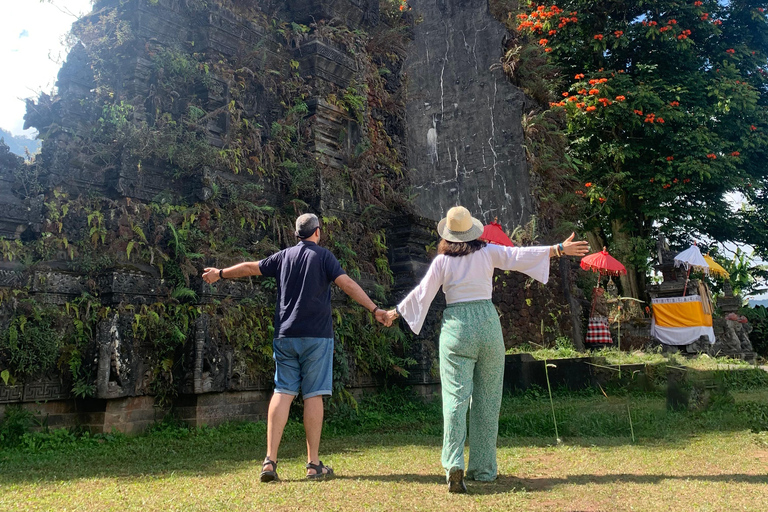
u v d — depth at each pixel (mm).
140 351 6230
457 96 15570
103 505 2912
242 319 7156
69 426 5801
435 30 16125
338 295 8500
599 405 7855
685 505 2822
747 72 19359
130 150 7121
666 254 14141
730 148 17938
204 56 8664
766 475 3521
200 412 6418
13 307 5598
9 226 6105
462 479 3234
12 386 5449
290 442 5719
